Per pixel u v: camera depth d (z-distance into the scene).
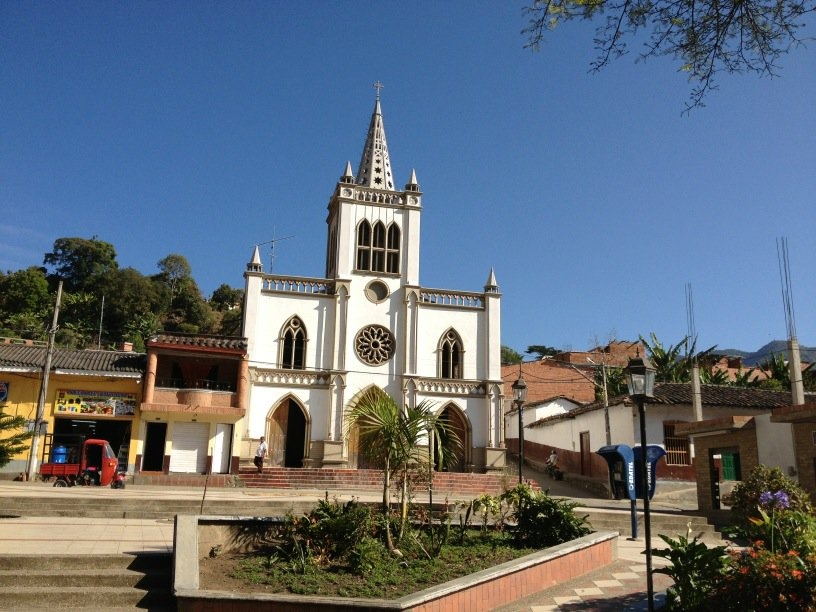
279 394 38.97
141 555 11.80
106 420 33.94
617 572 13.62
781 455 23.11
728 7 8.26
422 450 13.76
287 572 11.31
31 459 30.14
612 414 35.47
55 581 10.81
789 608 7.64
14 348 35.06
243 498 21.98
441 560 12.40
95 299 94.62
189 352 35.22
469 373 41.88
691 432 26.69
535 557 12.12
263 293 40.41
